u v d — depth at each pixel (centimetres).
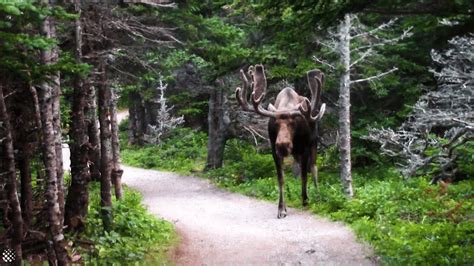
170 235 1078
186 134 3100
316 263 880
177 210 1475
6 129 651
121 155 2995
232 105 2264
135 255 880
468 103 1325
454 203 1144
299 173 1866
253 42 1703
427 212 1086
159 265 878
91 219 990
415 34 1741
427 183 1398
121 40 1113
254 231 1147
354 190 1506
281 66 1709
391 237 935
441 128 1761
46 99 700
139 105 3406
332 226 1143
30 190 880
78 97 948
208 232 1149
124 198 1470
